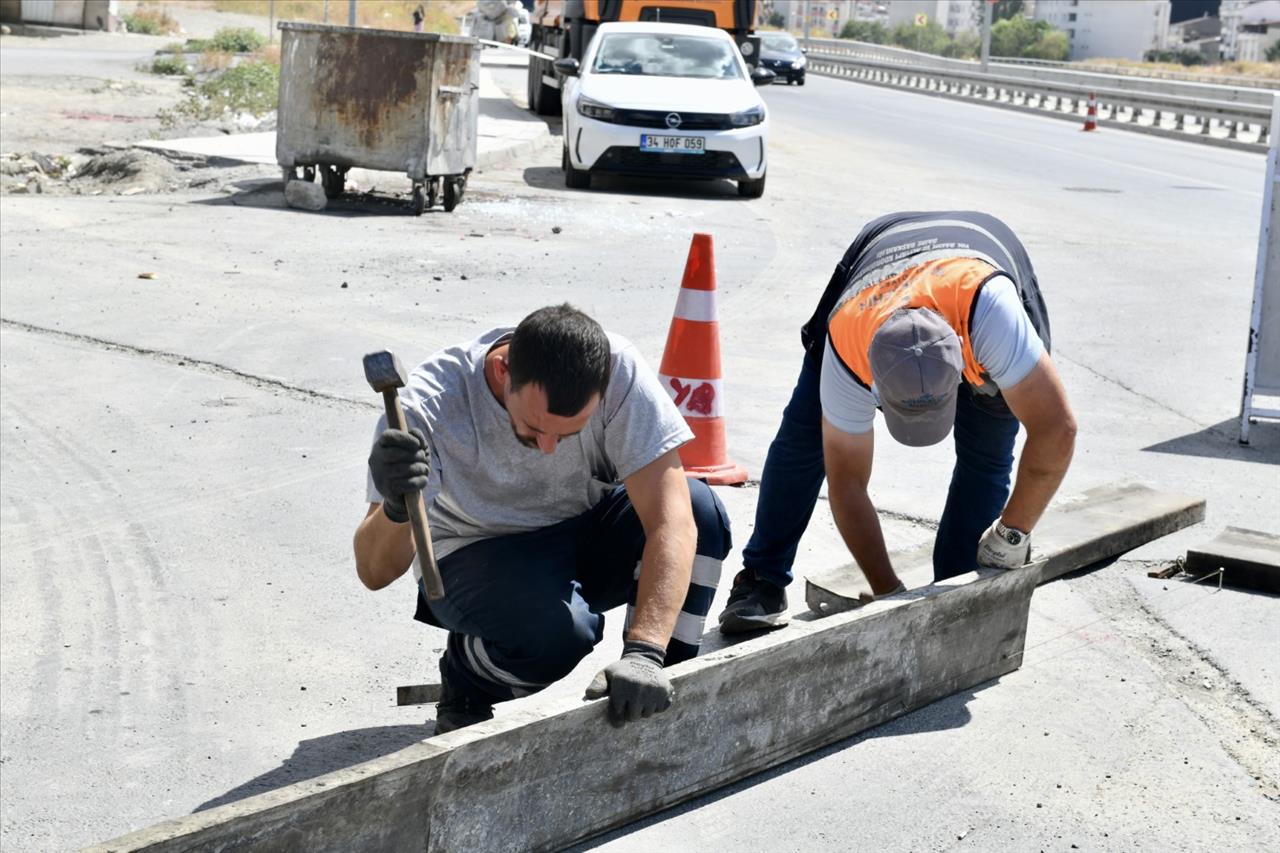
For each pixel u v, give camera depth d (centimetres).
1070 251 1119
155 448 543
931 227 333
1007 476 374
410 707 346
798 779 311
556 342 252
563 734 265
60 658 366
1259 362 606
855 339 321
